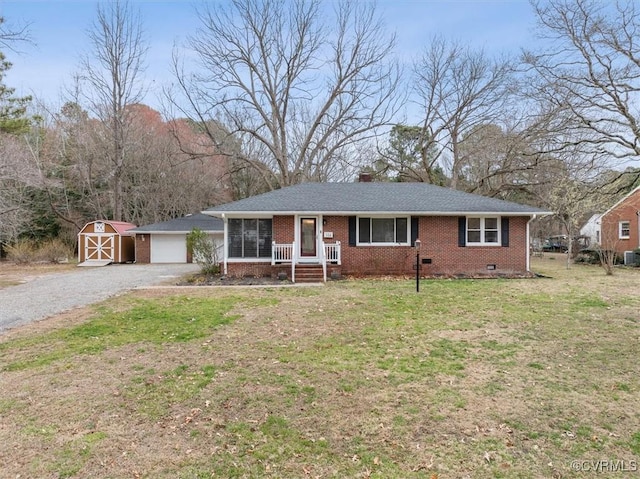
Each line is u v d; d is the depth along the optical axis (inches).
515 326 315.6
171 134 1293.1
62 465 140.9
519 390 199.5
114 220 1237.7
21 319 358.0
